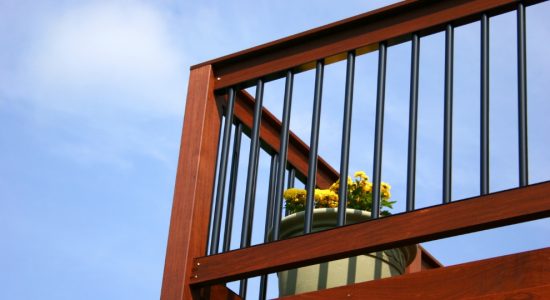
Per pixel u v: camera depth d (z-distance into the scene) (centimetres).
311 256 314
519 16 313
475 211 291
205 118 368
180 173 361
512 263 282
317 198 388
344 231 312
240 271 327
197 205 353
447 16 330
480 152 300
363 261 360
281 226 374
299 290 362
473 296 284
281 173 336
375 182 315
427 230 296
